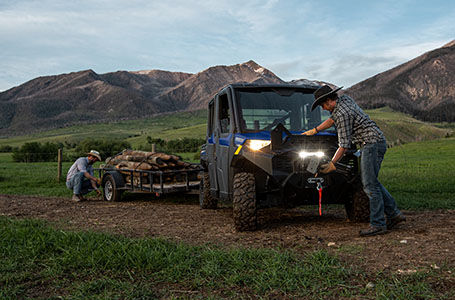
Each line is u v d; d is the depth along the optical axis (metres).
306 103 5.89
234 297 2.87
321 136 5.14
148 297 2.87
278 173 4.96
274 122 5.69
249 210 5.18
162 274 3.40
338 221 5.89
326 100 4.59
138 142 152.50
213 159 6.65
